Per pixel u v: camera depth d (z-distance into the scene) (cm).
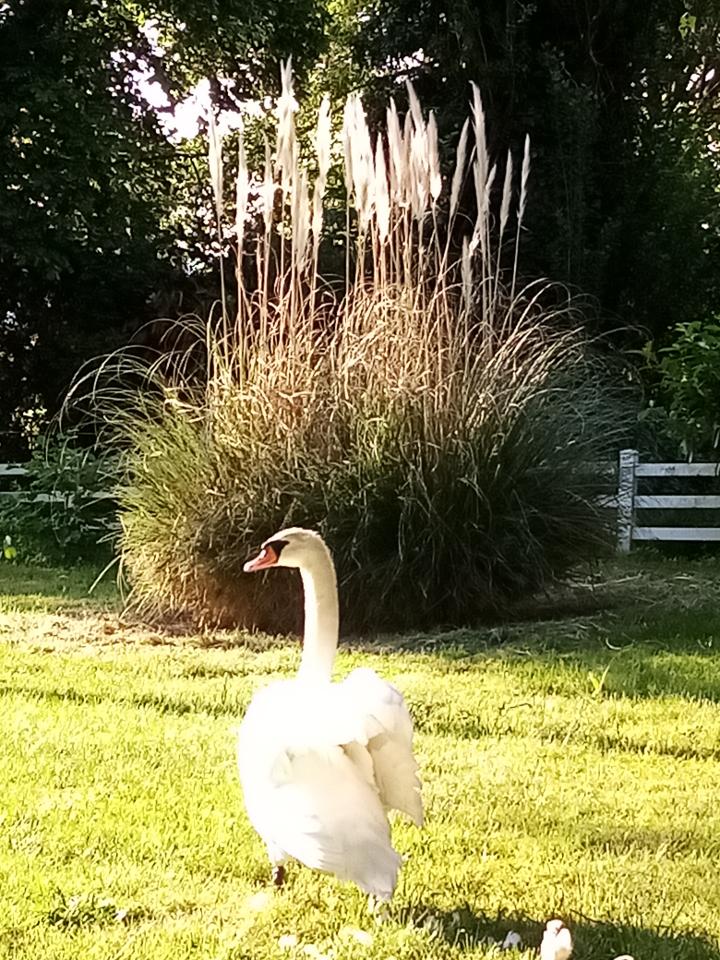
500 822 480
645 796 521
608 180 1945
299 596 949
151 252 2050
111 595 1147
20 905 386
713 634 903
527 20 1930
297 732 349
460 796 513
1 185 1883
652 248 1902
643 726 638
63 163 1897
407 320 973
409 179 991
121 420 1109
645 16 1941
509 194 1032
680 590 1115
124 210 1975
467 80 1900
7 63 1892
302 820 333
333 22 2291
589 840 462
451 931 374
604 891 409
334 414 962
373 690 356
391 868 327
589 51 1933
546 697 703
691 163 2041
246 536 943
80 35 1948
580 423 1007
